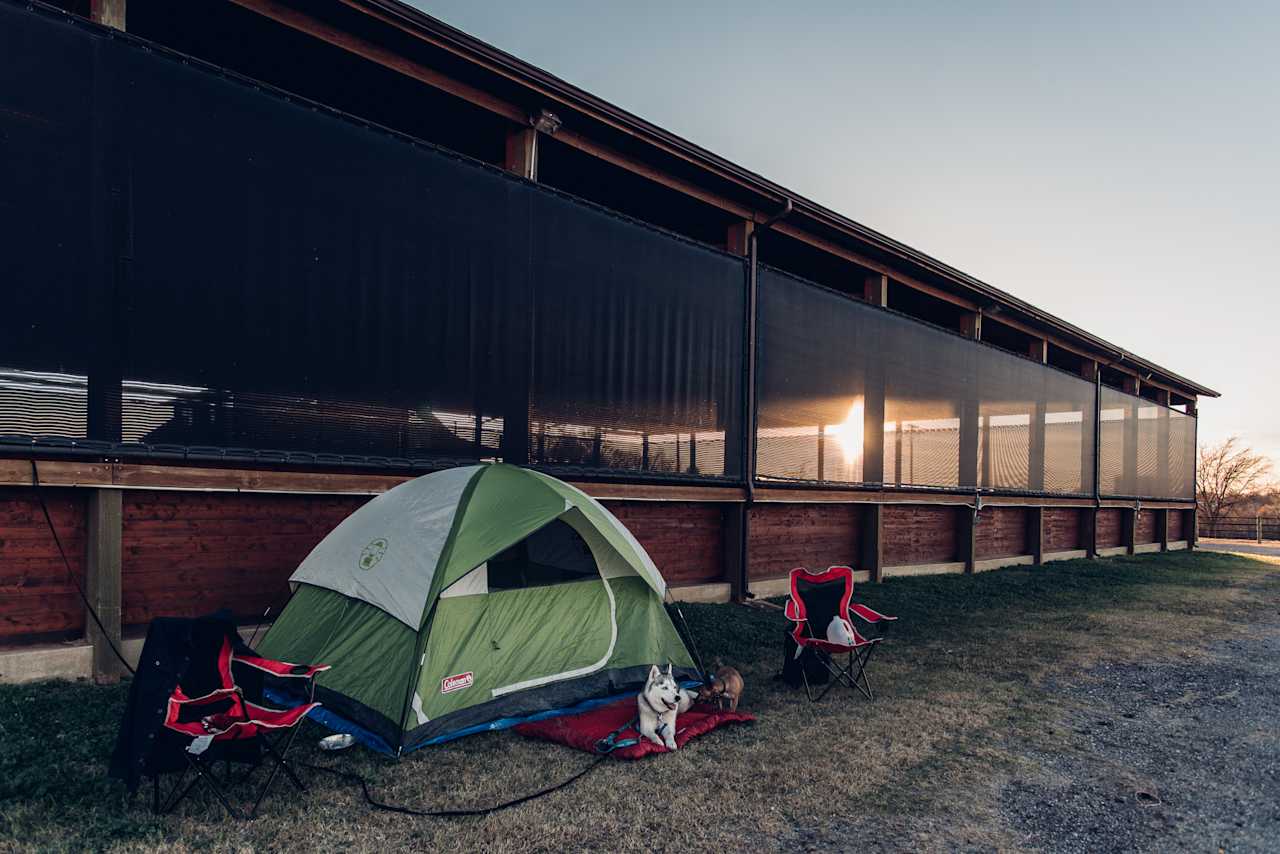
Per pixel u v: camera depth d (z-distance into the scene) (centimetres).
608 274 802
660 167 879
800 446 1031
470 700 424
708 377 907
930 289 1315
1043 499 1579
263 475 562
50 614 501
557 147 812
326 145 595
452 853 289
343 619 457
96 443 484
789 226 1048
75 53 485
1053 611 979
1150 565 1670
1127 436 1955
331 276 593
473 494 466
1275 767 430
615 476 790
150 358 505
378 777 358
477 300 686
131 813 306
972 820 343
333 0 600
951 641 756
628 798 347
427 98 729
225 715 310
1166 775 412
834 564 1137
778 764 401
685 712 477
